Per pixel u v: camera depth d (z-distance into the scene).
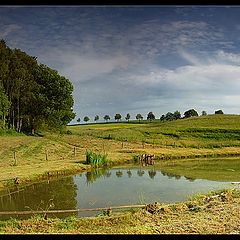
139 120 168.12
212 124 91.19
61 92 74.44
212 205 16.61
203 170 35.53
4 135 66.94
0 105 66.50
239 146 66.00
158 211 15.88
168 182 27.86
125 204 19.78
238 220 13.32
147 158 45.38
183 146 64.81
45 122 75.44
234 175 31.48
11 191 24.58
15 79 73.50
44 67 75.94
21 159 40.34
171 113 174.12
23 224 13.70
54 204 20.27
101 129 97.31
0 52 72.81
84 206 19.55
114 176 32.06
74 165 36.09
